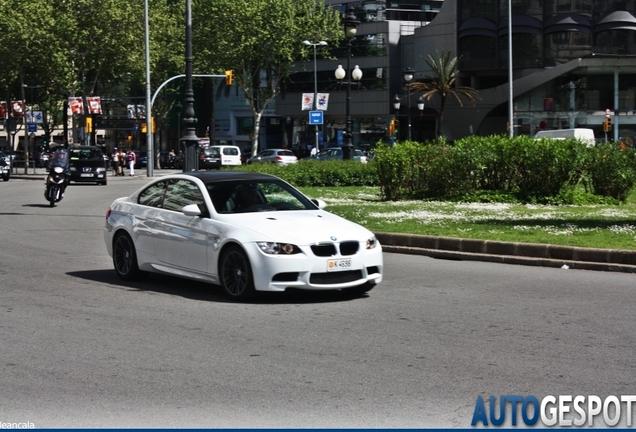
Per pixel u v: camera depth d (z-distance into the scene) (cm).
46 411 639
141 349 828
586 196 2383
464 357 788
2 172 5294
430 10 8294
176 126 9662
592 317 969
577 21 6906
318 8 7656
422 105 5181
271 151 6456
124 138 9688
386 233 1672
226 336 881
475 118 7356
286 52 6744
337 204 2386
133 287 1200
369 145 8150
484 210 2148
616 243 1461
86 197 3428
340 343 846
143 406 648
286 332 898
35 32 6181
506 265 1432
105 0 6262
